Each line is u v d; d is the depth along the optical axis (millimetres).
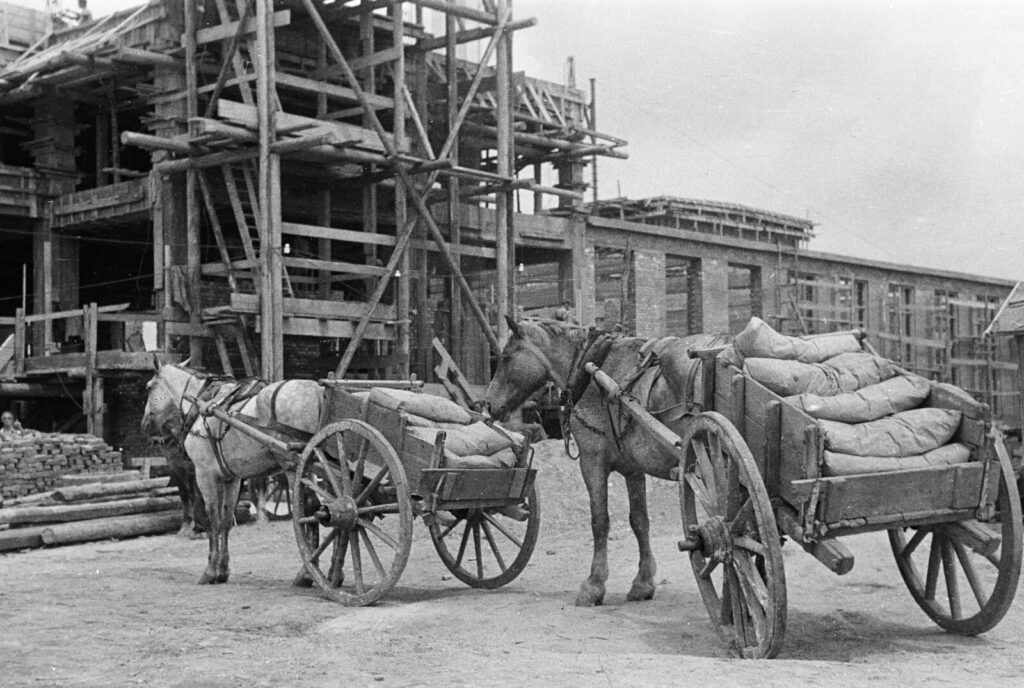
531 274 30938
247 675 6336
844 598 9125
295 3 21828
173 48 21656
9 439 18328
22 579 11289
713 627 7922
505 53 23469
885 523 6594
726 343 8000
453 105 24000
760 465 6957
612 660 6527
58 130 24750
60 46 23875
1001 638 7527
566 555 12570
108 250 30219
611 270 31750
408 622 8312
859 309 38781
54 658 6945
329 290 23297
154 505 16047
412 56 24656
